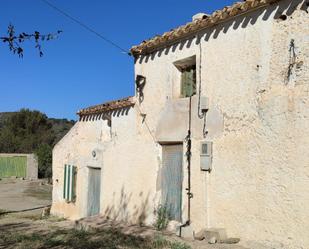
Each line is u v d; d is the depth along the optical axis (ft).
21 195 91.20
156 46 36.60
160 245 28.32
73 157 51.39
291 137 24.41
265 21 26.50
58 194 54.54
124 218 39.91
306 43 23.98
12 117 188.34
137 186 38.50
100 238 31.89
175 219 33.88
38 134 180.14
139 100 38.93
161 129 35.73
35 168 135.85
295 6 24.72
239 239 27.22
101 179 44.65
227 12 28.37
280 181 24.88
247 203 26.89
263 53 26.50
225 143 28.96
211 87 30.50
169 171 34.99
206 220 30.07
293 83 24.53
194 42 32.42
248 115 27.30
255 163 26.53
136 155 39.04
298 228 23.72
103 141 45.14
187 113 32.86
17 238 33.14
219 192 29.19
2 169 135.33
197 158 31.37
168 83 35.24
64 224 44.75
